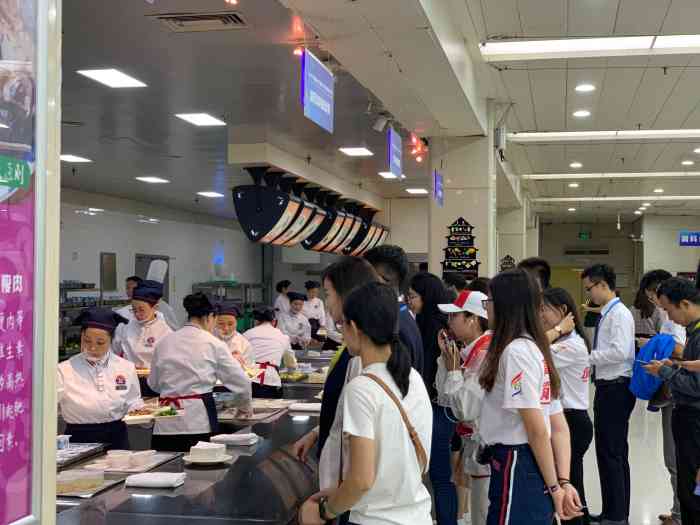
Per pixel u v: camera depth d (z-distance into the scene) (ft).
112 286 44.52
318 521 6.90
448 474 13.69
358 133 29.14
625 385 15.96
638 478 21.25
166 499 9.14
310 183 37.47
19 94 4.20
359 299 6.97
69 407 12.35
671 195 63.10
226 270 60.08
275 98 23.44
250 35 17.53
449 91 21.50
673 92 28.86
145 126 27.14
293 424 14.05
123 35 17.52
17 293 4.22
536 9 19.77
